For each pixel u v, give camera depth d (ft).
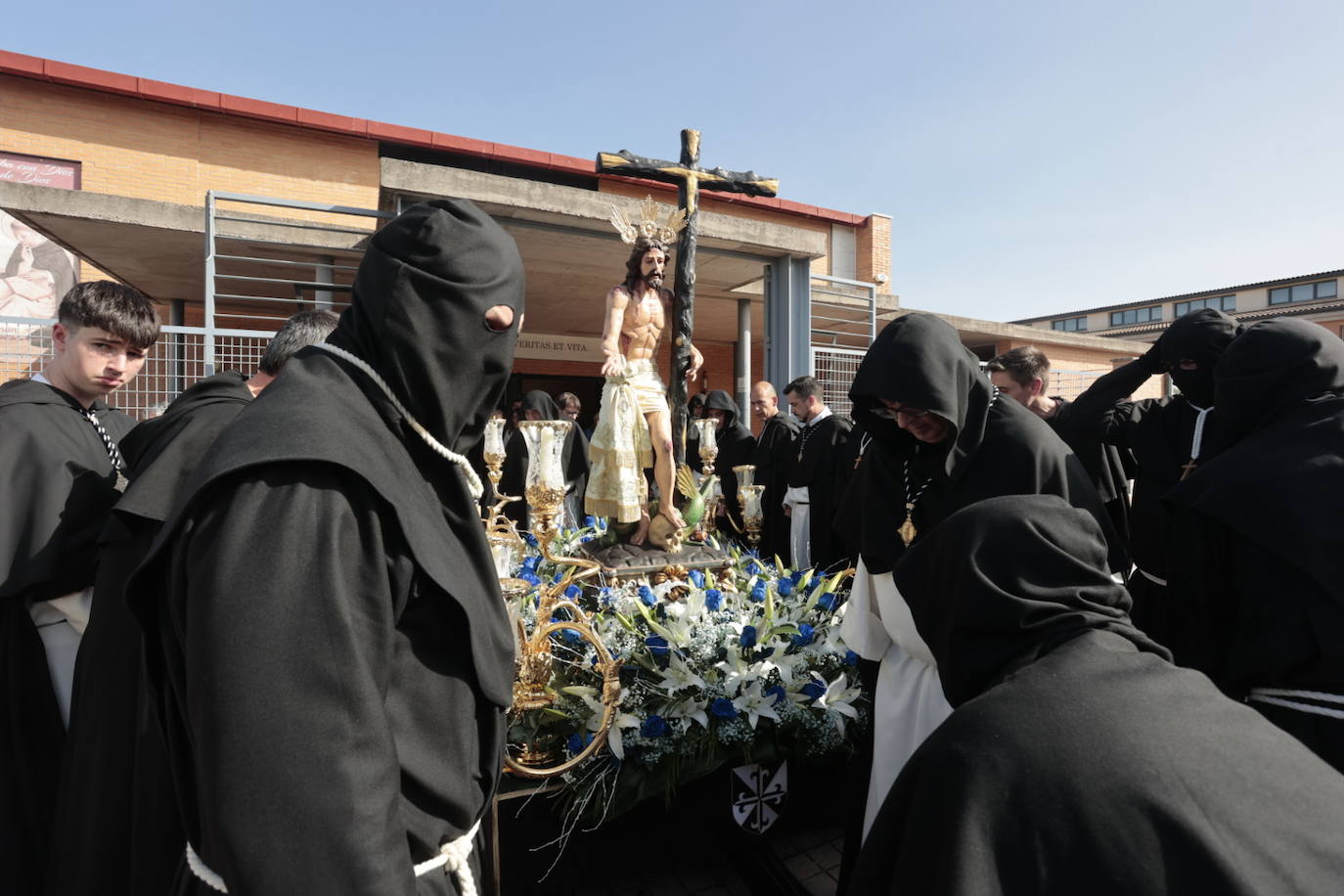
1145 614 9.43
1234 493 5.60
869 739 6.86
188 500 2.58
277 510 2.59
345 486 2.76
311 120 34.65
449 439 3.32
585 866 6.72
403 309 3.06
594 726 6.69
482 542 3.48
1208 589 5.92
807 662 7.61
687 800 7.07
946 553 3.77
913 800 3.06
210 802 2.31
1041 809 2.67
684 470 10.95
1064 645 3.30
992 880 2.59
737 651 7.27
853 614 6.74
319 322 6.86
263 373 6.73
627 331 10.69
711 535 12.25
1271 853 2.51
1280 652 5.24
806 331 24.77
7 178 30.48
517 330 3.38
